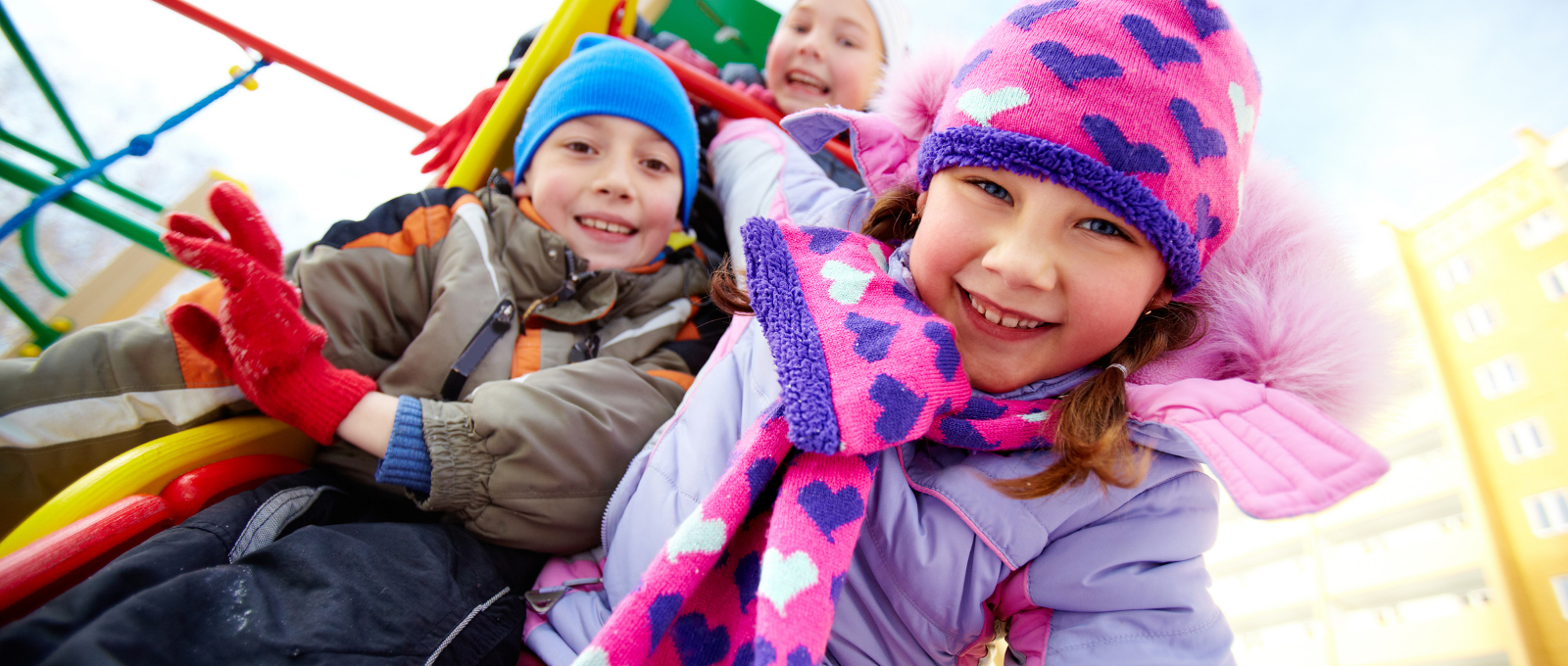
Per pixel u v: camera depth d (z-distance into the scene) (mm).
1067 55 705
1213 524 783
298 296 846
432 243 1135
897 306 762
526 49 1737
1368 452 568
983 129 702
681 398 1096
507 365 1058
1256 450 621
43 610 587
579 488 913
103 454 836
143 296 1656
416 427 858
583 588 905
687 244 1392
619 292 1216
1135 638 707
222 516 772
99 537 708
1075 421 724
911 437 664
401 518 996
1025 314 717
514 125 1414
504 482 875
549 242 1175
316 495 897
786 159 1468
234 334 791
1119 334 738
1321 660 5648
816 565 609
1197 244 732
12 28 1323
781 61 1785
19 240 1453
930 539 778
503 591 842
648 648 575
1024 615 810
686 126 1345
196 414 886
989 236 708
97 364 825
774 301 734
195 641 614
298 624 663
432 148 1536
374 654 680
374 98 1518
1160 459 777
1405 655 5344
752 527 734
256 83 1497
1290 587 6062
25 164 1625
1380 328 761
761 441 700
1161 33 716
